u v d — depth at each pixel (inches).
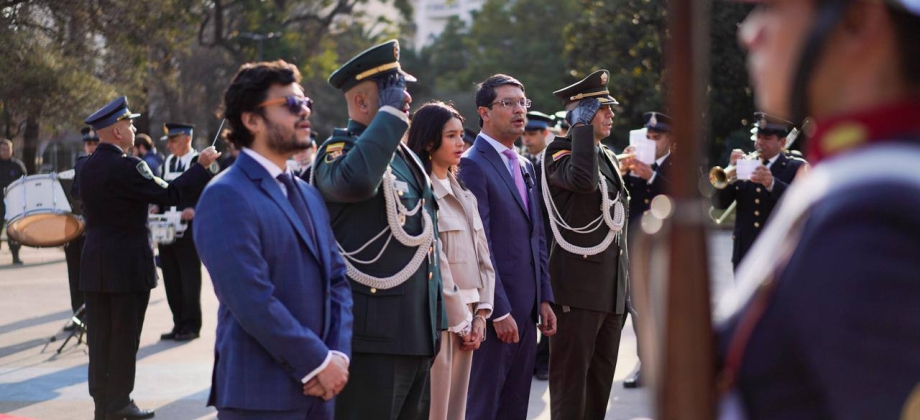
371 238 150.6
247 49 1363.2
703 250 39.2
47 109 882.8
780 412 38.0
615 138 1078.4
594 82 210.2
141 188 232.8
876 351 33.9
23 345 349.4
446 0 2300.7
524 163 207.8
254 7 1354.6
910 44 38.1
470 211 183.9
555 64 2023.9
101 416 240.5
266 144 125.9
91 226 237.1
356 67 151.1
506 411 198.4
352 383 149.7
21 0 851.4
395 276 150.9
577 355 204.1
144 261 239.0
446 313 163.6
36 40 859.4
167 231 349.7
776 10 40.9
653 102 967.6
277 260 122.3
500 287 189.0
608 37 1042.7
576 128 201.0
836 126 39.4
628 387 285.9
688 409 39.2
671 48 39.5
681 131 39.4
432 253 157.9
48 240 331.3
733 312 42.9
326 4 1540.4
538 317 198.4
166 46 1096.2
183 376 299.4
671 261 39.6
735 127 895.7
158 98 1403.8
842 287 35.0
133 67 973.8
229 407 121.5
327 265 128.2
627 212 216.4
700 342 39.2
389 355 150.3
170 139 398.6
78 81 882.8
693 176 39.4
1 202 633.0
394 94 146.5
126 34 924.0
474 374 193.6
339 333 127.7
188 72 1370.6
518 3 2162.9
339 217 150.6
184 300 361.7
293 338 117.9
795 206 40.8
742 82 844.6
